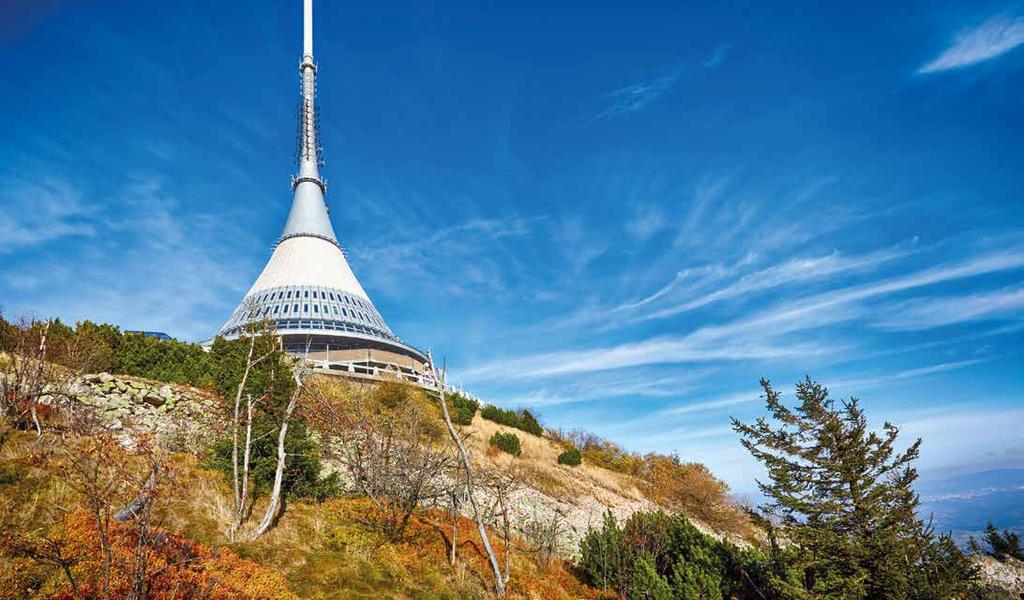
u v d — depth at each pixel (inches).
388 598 451.5
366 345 2251.5
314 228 2925.7
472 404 1565.0
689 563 615.5
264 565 444.8
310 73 3341.5
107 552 318.3
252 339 686.5
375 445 752.3
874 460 576.1
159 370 939.3
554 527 810.8
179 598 347.9
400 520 650.2
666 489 1581.0
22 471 453.1
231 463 633.6
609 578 689.0
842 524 571.2
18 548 356.8
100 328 933.8
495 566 555.2
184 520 476.4
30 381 618.2
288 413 595.2
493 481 1000.2
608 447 1878.7
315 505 625.0
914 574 534.6
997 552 1515.7
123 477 444.1
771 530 603.5
